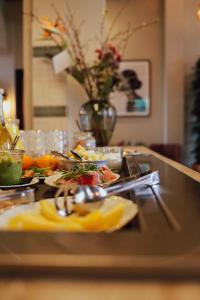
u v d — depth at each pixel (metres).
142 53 4.83
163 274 0.30
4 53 6.03
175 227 0.44
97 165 0.96
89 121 2.21
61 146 1.39
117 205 0.50
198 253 0.33
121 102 4.87
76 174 0.82
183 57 4.68
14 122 1.10
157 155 1.73
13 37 5.98
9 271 0.31
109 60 2.33
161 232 0.41
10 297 0.31
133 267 0.31
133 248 0.34
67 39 2.50
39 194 0.70
